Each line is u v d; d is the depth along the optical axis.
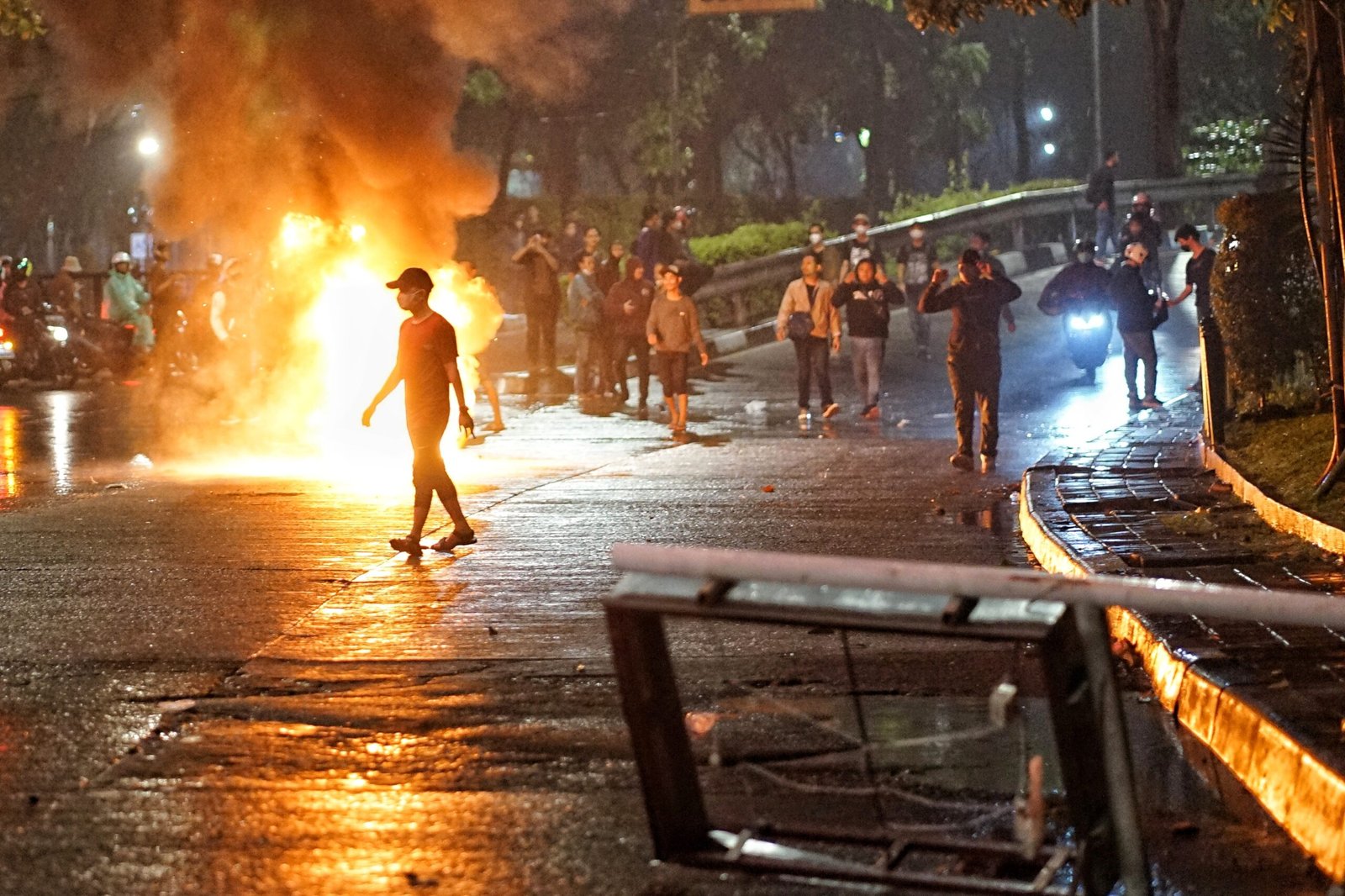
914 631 9.70
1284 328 31.69
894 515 27.39
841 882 10.26
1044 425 40.84
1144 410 42.06
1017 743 13.93
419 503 23.81
